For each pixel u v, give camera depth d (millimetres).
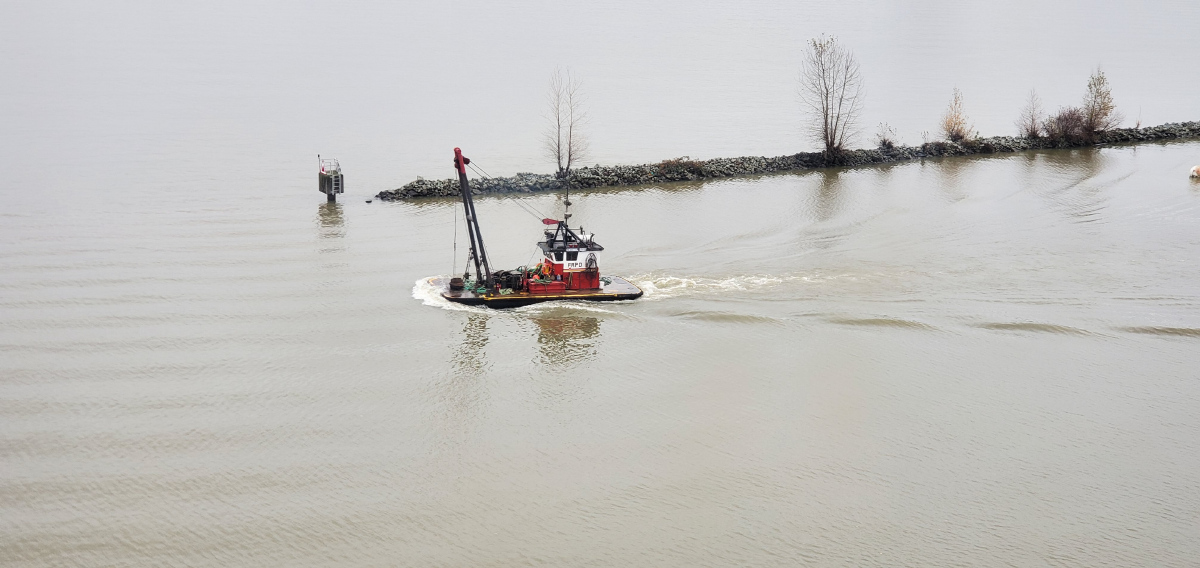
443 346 52969
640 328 55562
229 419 44812
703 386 48750
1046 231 75188
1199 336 53844
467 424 44875
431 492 39625
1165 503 39125
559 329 55406
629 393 48000
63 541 36344
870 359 51719
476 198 89750
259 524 37438
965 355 52156
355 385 48281
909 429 44688
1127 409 46469
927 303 58938
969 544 36688
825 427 44812
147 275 64188
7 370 49219
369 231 76438
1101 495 39719
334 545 36312
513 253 70125
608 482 40500
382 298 59844
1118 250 69562
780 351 52625
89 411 45281
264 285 62250
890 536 37156
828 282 62938
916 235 74375
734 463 41938
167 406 45844
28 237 73000
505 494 39594
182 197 87688
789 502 39188
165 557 35594
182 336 53781
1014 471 41438
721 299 59562
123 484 39719
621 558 35781
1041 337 54250
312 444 42938
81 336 53594
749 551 36219
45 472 40469
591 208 85812
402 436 43750
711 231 76562
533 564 35344
